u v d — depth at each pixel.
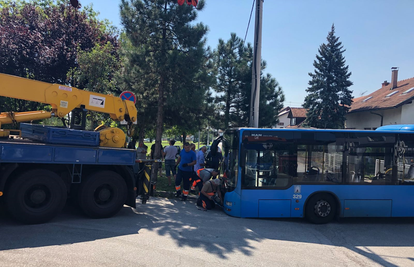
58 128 6.30
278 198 7.74
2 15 16.45
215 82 11.55
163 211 8.04
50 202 6.17
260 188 7.73
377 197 7.96
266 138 7.82
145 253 4.89
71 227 6.02
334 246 6.04
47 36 16.44
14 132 7.94
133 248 5.08
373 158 8.05
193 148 11.51
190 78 10.80
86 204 6.66
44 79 16.31
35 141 6.69
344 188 7.87
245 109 15.43
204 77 11.04
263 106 15.28
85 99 7.27
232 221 7.38
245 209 7.68
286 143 7.84
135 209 8.03
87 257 4.57
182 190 10.71
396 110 21.11
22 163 6.05
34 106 16.33
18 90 6.42
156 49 10.75
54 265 4.21
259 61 10.61
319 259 5.23
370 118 24.41
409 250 6.00
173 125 14.74
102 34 18.72
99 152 6.71
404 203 8.05
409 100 19.98
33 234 5.45
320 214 7.77
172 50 10.69
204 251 5.18
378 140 8.09
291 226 7.38
